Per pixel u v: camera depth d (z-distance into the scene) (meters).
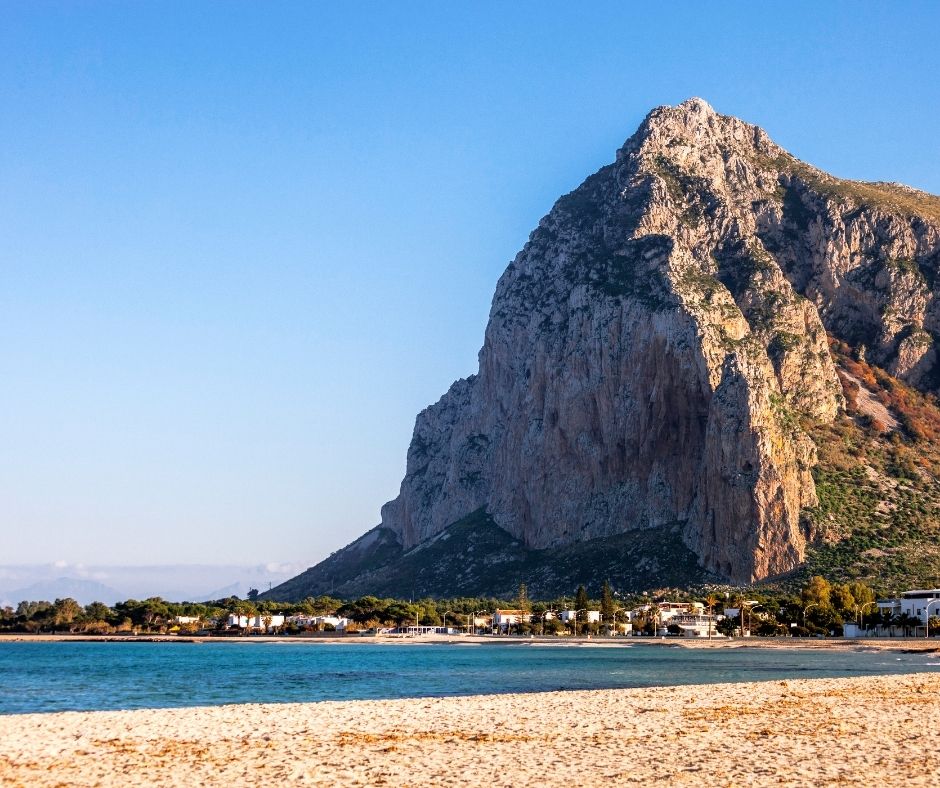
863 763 51.66
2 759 54.16
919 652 196.00
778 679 121.25
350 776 49.84
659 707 76.94
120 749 57.41
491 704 80.81
